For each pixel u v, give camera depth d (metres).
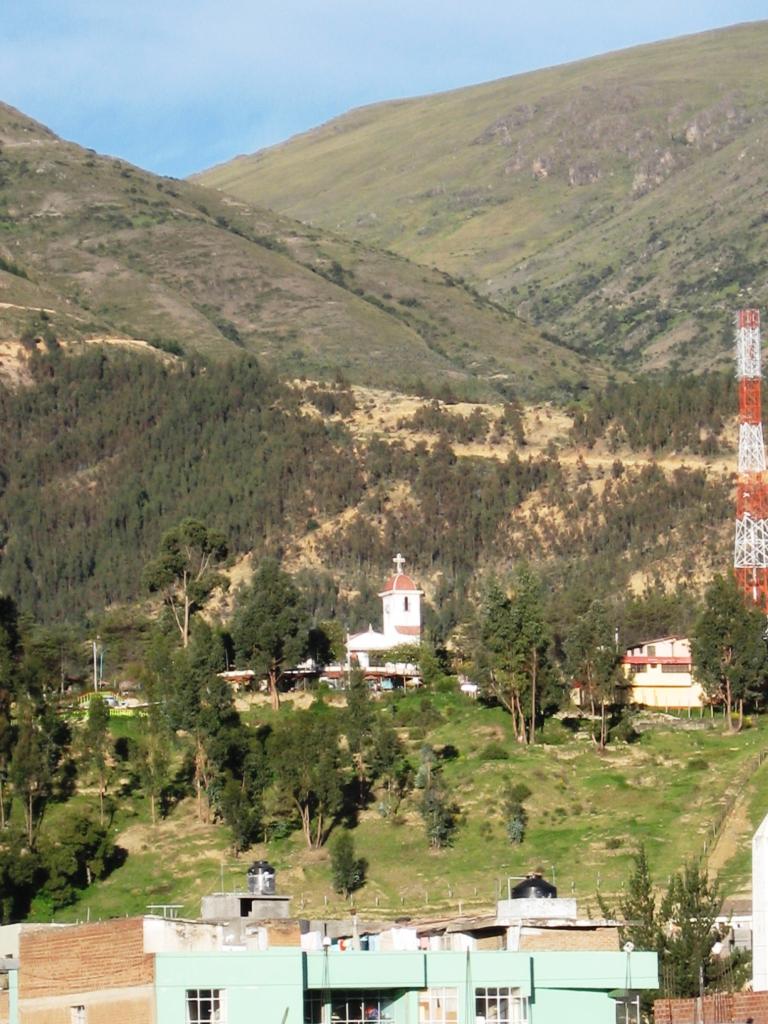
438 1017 97.00
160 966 96.19
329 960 96.56
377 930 117.62
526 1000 97.88
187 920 102.50
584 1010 99.06
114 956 100.00
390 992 97.19
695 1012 108.12
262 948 99.69
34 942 101.81
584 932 108.94
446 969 97.56
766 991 114.12
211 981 95.75
